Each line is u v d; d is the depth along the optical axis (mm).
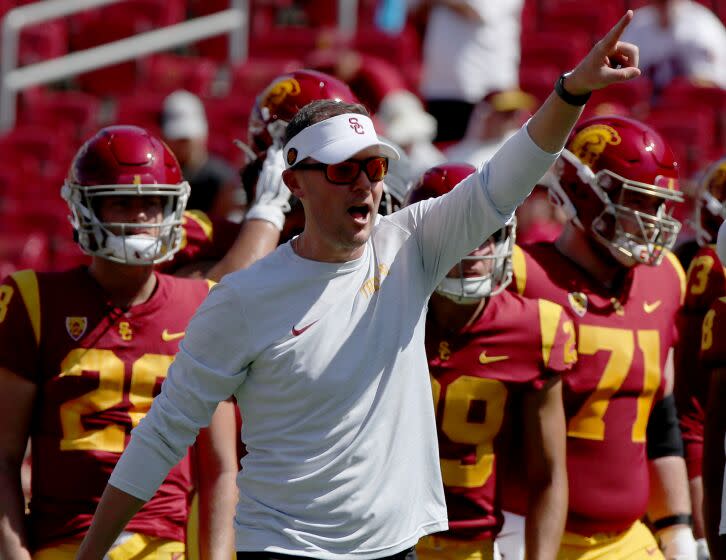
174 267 17219
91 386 13836
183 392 11852
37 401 13914
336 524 11594
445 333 14672
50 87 49281
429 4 36875
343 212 11461
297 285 11656
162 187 14016
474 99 36594
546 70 45906
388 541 11680
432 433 12086
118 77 48812
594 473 15539
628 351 15750
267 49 50094
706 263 17453
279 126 16891
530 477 14867
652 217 15648
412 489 11812
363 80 31734
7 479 13531
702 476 14602
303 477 11570
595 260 16031
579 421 15578
